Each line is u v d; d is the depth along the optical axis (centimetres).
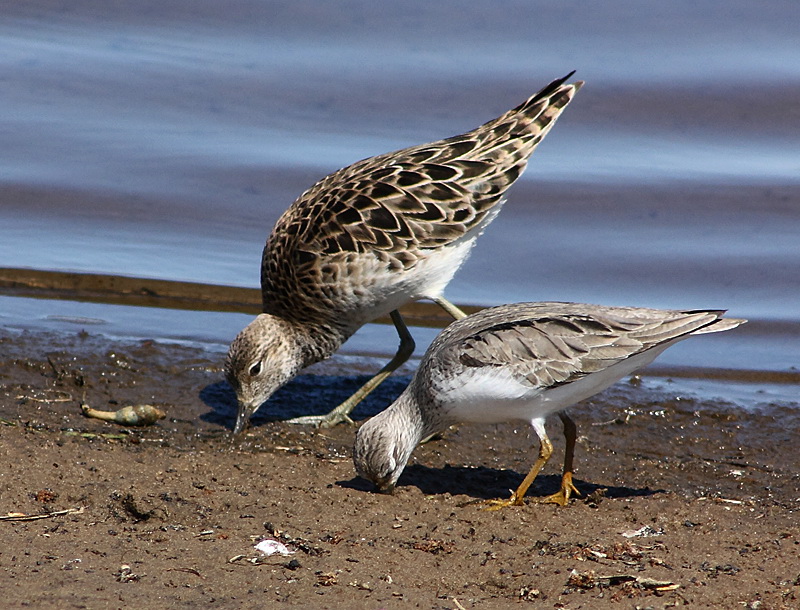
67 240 1848
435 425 1157
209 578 889
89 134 2064
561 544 978
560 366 1080
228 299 1727
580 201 1947
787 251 1834
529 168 2019
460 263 1369
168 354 1516
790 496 1167
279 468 1168
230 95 2183
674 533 1020
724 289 1767
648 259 1830
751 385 1493
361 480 1157
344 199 1351
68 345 1514
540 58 2289
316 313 1366
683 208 1936
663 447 1300
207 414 1352
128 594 852
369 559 939
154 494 1057
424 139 2075
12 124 2070
